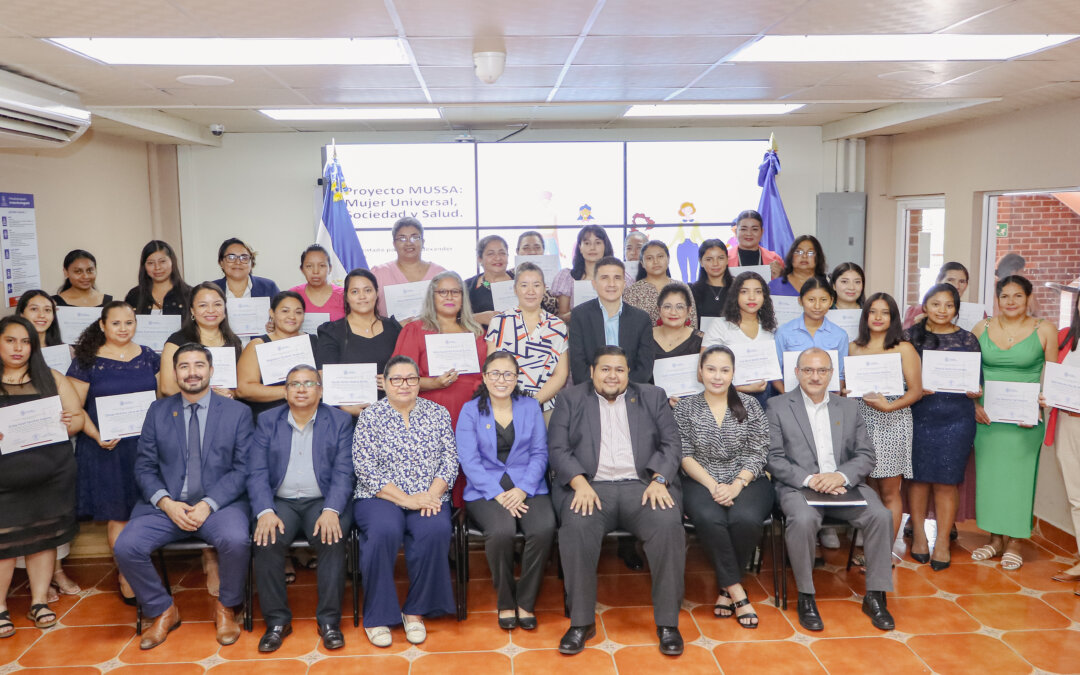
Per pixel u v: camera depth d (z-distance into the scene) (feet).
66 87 16.05
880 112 23.49
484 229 26.94
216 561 12.10
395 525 11.14
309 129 26.16
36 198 19.35
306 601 12.46
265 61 14.01
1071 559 13.87
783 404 12.62
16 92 14.46
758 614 11.85
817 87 17.54
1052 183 18.95
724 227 27.45
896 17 11.54
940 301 13.43
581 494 11.34
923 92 17.98
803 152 27.66
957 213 22.88
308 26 11.65
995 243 22.30
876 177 26.94
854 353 13.74
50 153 19.95
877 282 27.50
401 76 15.88
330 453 11.80
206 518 11.21
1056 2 10.69
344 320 13.47
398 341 13.29
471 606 12.29
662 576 10.89
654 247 15.53
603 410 12.09
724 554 11.52
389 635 11.02
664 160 27.09
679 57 14.46
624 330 13.32
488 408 12.01
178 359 11.32
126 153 24.30
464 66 15.08
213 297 12.83
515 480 11.90
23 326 11.51
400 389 11.59
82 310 15.08
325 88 16.92
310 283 15.60
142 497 11.73
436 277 13.26
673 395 13.04
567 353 13.47
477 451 11.96
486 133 26.94
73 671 10.37
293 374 11.48
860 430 12.53
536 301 13.23
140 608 11.12
